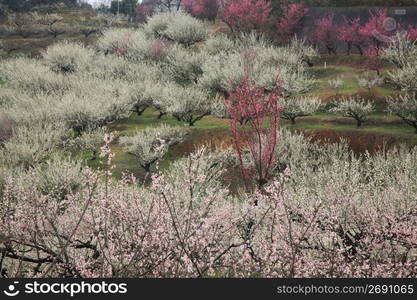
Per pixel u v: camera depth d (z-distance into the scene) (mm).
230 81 48594
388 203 11430
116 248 7605
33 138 36812
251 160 25312
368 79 50969
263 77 49781
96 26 100625
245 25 73312
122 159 37625
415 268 8391
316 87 51156
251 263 7777
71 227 9086
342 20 68062
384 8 65438
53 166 24094
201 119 47062
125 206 7996
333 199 10734
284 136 34719
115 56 74750
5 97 55844
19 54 84500
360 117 40312
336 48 65812
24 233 8258
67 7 122188
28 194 8547
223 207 9039
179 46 73312
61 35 95250
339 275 8133
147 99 50844
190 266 6688
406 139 36250
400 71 45469
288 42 68625
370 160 25609
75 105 44625
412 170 22844
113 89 54062
